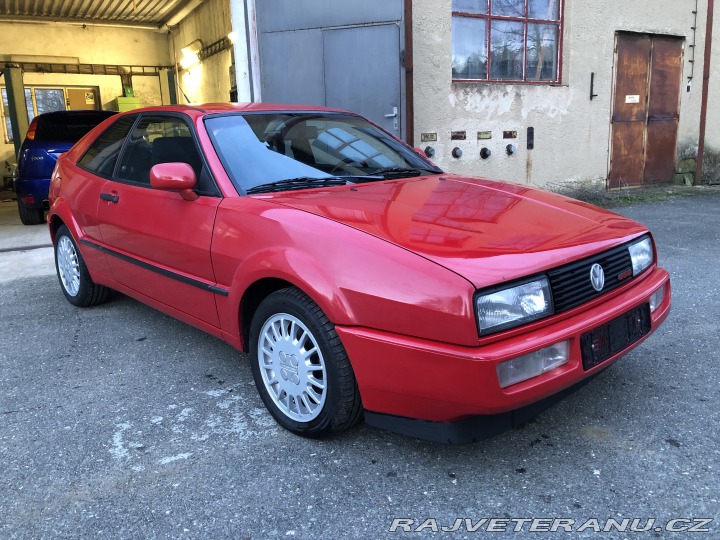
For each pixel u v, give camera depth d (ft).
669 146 33.24
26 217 27.02
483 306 6.81
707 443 8.29
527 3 27.81
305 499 7.38
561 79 29.07
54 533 6.89
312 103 24.26
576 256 7.68
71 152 15.21
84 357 11.89
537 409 7.66
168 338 12.85
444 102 25.88
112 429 9.12
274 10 23.90
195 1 44.27
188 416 9.48
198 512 7.19
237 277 9.02
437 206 9.02
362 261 7.52
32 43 50.06
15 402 10.03
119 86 54.08
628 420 8.97
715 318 13.04
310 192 9.84
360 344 7.45
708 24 32.71
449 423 7.29
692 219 24.14
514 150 28.07
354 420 8.23
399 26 22.88
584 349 7.52
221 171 10.00
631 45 30.66
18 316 14.47
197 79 48.88
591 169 30.71
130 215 11.61
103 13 48.26
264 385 9.12
